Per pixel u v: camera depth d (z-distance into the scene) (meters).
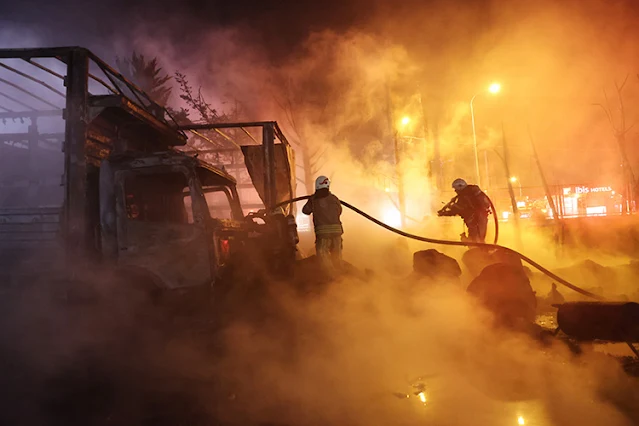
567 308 4.82
